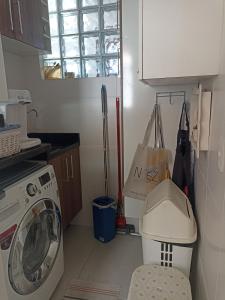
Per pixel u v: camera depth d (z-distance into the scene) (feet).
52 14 6.89
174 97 6.18
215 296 2.68
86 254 6.44
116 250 6.58
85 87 7.09
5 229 3.41
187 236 3.93
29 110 7.51
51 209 4.71
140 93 6.36
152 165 6.26
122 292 5.15
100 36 6.81
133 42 6.10
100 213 6.74
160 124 6.37
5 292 3.43
